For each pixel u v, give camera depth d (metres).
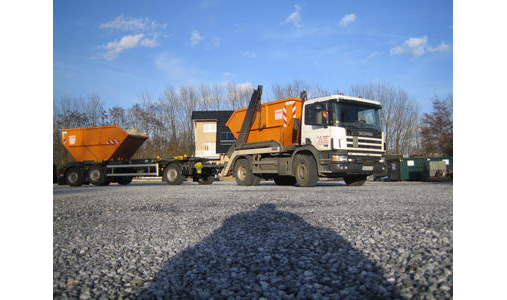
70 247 3.46
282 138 12.74
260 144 13.32
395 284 2.17
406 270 2.40
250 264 2.70
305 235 3.55
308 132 11.62
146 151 44.53
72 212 5.98
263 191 9.53
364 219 4.35
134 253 3.17
